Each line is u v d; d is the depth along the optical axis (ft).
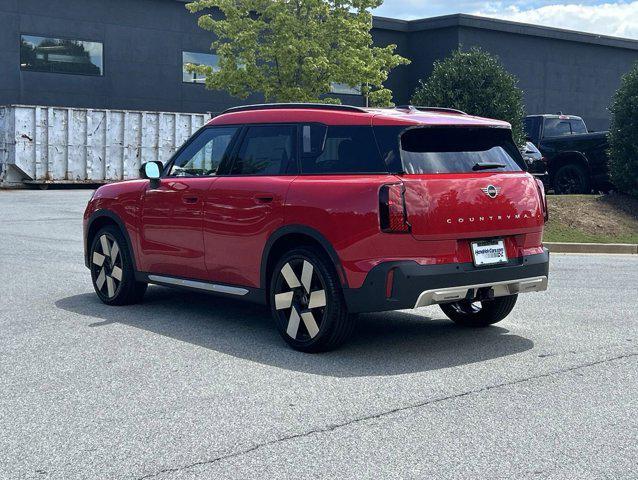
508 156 22.30
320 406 16.61
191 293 29.84
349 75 85.35
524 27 133.90
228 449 14.21
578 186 67.15
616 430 15.31
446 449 14.26
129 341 22.13
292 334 21.26
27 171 93.91
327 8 85.71
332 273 20.38
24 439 14.70
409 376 18.92
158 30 117.39
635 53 150.51
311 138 21.83
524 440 14.73
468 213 20.49
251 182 22.49
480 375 19.06
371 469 13.34
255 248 22.20
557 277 35.73
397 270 19.51
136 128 101.60
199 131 25.12
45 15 109.60
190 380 18.44
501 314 24.03
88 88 113.29
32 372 19.02
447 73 60.95
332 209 20.22
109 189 27.37
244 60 88.99
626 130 58.29
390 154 20.25
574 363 20.22
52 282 31.89
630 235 52.49
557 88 140.46
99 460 13.73
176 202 24.56
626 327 24.64
